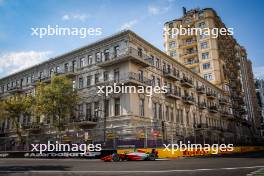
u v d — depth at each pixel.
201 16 68.94
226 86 67.81
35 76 47.84
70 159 28.39
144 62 34.88
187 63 69.06
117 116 33.41
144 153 24.56
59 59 43.66
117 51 35.81
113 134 30.22
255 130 93.44
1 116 41.84
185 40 71.31
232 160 20.19
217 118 59.84
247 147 48.00
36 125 43.16
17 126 42.75
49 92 35.22
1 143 37.44
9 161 25.59
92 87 37.53
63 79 36.22
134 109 33.00
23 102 41.66
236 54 91.31
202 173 11.73
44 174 13.06
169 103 41.19
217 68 64.44
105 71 36.59
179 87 45.62
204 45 67.00
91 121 35.41
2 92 54.38
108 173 12.83
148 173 12.36
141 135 29.92
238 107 75.44
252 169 12.95
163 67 42.09
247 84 95.44
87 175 12.20
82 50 40.25
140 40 36.81
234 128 69.38
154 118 36.50
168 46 72.25
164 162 20.12
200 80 54.91
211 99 58.62
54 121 36.12
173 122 40.94
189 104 47.19
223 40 73.50
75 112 38.59
